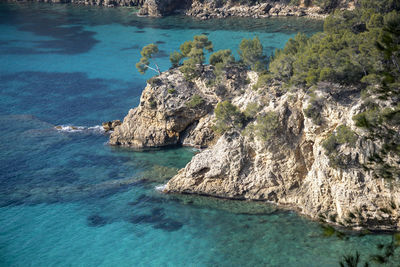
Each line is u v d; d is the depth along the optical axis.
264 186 58.12
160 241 50.66
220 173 59.81
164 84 79.88
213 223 53.88
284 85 62.06
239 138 60.78
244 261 45.94
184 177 62.06
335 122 52.34
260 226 52.41
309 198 54.00
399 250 40.66
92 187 64.44
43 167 71.38
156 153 76.62
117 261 47.53
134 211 57.59
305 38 77.56
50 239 52.28
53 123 89.62
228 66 79.44
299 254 46.28
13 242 51.84
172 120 78.31
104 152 77.44
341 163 49.03
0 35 156.12
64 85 111.00
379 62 49.12
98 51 137.62
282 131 57.56
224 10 181.75
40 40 150.50
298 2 174.88
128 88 108.56
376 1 74.56
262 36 139.75
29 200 61.16
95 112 94.81
